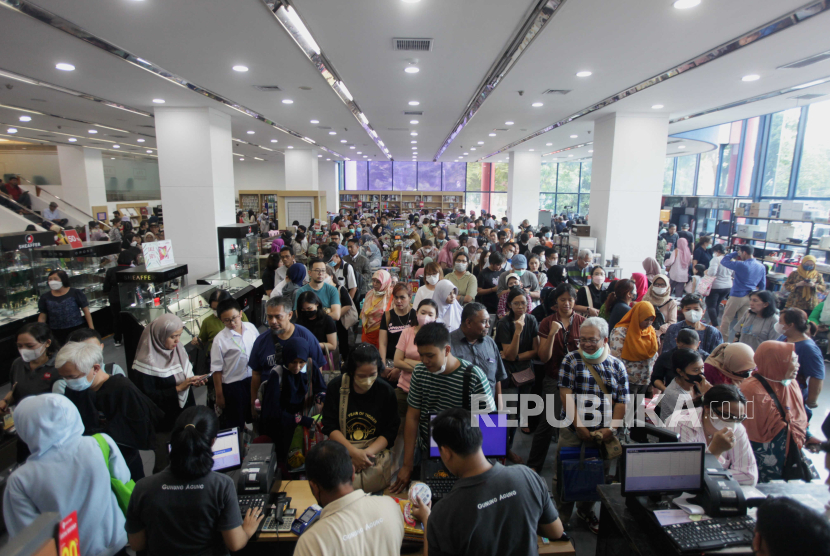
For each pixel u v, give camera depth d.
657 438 2.39
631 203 8.79
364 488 2.59
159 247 5.86
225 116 9.02
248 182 26.27
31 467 2.09
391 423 2.73
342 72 6.14
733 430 2.34
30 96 7.62
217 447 2.56
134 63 5.65
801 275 6.27
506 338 3.80
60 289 5.59
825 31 4.37
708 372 3.17
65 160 17.12
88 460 2.17
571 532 3.03
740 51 5.00
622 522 2.14
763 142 11.72
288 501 2.52
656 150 8.69
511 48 5.03
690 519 1.99
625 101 7.61
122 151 18.80
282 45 4.95
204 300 6.14
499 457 2.50
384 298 4.68
